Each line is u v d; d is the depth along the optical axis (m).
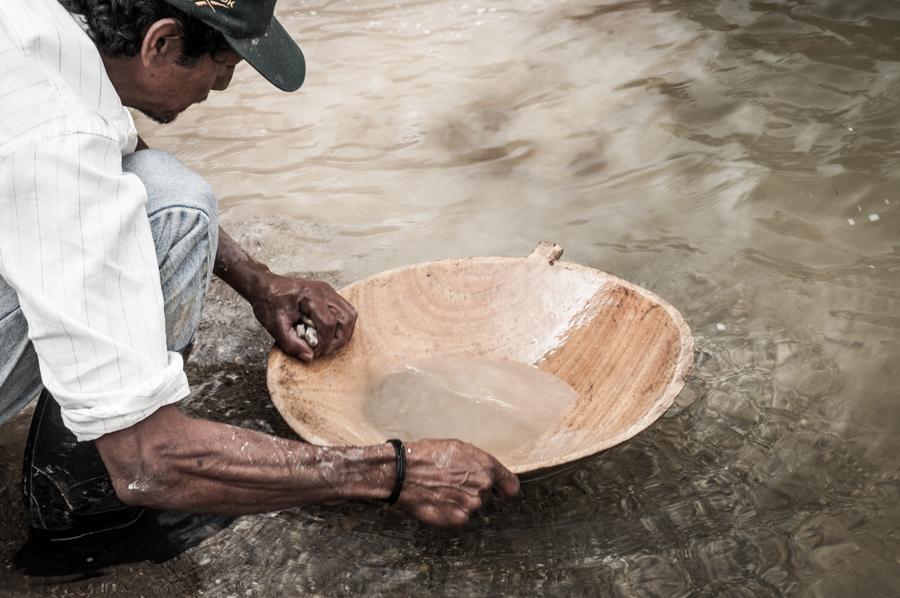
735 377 2.14
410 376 2.00
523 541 1.75
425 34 4.00
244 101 3.55
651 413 1.72
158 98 1.54
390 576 1.68
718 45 3.72
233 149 3.22
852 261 2.51
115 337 1.37
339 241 2.71
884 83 3.34
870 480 1.86
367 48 3.90
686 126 3.21
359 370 2.01
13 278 1.34
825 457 1.92
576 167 3.03
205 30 1.46
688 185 2.89
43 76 1.35
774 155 3.00
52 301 1.33
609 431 1.79
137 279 1.40
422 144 3.21
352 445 1.61
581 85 3.53
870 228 2.64
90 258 1.35
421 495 1.54
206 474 1.43
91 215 1.35
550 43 3.86
